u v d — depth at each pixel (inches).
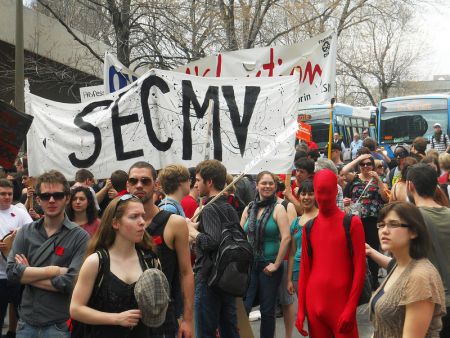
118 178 361.4
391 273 186.1
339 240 242.5
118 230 183.3
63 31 869.8
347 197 428.1
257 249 304.7
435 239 213.6
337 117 1270.9
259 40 970.7
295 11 941.2
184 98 329.1
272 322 303.7
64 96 1013.8
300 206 350.6
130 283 181.2
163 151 329.1
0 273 318.7
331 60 400.5
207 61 428.1
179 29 826.2
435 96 1243.2
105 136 332.8
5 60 888.9
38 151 339.3
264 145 326.0
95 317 177.5
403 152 557.6
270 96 326.3
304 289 251.3
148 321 177.8
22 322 252.7
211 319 265.7
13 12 805.9
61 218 256.4
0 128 306.2
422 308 173.3
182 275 224.8
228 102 327.9
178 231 223.6
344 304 241.4
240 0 847.7
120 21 765.3
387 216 182.4
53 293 249.1
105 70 411.5
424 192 224.5
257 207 312.0
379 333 182.2
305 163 367.6
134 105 330.6
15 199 378.0
